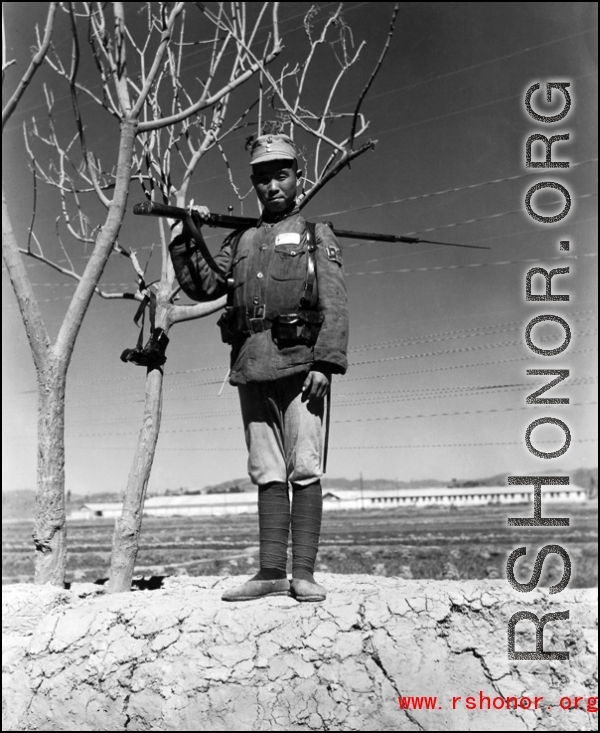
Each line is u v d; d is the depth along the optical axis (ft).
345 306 14.08
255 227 15.03
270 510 14.32
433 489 557.74
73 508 545.85
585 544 141.08
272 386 14.10
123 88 17.60
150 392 18.15
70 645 13.74
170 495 534.37
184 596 15.03
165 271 19.34
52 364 16.42
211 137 21.15
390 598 13.48
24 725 13.64
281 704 12.71
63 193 22.62
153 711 13.00
